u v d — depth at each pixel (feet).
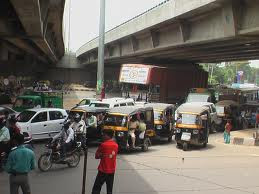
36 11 72.38
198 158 67.15
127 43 174.70
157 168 56.29
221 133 109.60
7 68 226.17
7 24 104.32
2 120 50.83
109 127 68.49
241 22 89.97
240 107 126.21
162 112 85.81
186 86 152.87
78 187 43.29
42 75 347.77
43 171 51.55
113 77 350.02
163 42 137.08
